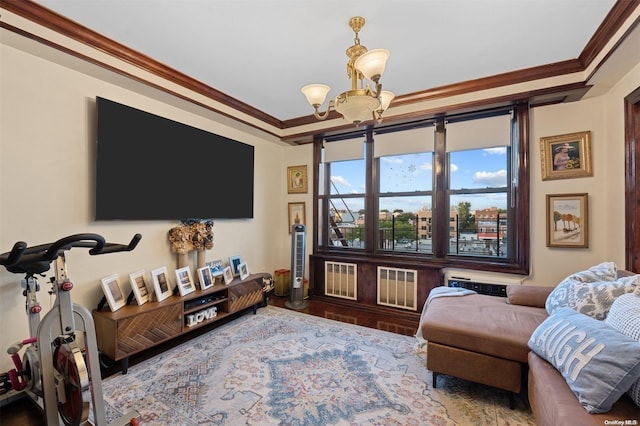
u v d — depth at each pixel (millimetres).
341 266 3838
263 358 2291
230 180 3508
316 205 4137
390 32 2018
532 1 1712
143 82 2365
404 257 3504
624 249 2275
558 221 2729
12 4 1656
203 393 1848
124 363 2074
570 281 1927
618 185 2361
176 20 1883
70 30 1896
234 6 1751
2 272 1830
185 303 2625
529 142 2801
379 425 1564
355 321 3152
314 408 1704
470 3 1729
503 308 2113
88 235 1268
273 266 4332
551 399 1207
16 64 1877
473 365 1765
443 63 2453
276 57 2354
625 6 1689
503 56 2338
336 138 4008
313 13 1818
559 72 2463
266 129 3809
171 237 2822
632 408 1110
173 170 2818
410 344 2547
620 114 2316
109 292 2191
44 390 1311
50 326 1332
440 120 3244
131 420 1517
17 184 1885
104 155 2266
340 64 2469
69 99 2133
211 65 2480
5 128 1836
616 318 1373
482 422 1588
